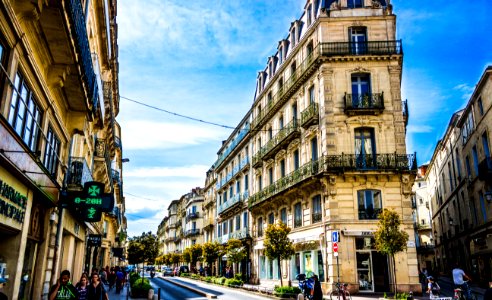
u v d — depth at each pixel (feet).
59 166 41.68
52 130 38.68
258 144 120.88
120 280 82.53
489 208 85.10
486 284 88.53
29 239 35.58
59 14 26.78
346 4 86.12
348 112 78.28
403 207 73.15
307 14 95.91
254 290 79.25
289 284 81.35
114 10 70.49
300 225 87.71
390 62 81.25
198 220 242.58
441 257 153.38
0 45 23.98
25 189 30.91
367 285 70.33
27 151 28.81
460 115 110.32
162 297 72.43
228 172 157.38
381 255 71.82
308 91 89.35
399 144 76.64
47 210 39.63
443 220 145.18
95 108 45.70
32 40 28.58
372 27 83.87
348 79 80.94
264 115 113.70
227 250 108.47
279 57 112.37
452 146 121.19
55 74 33.65
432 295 54.80
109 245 145.38
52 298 26.27
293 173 89.30
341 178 74.84
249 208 116.47
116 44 81.76
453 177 122.42
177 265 263.49
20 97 27.53
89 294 31.17
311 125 84.48
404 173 74.23
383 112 78.48
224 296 73.00
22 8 24.66
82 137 55.72
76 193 40.19
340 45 83.25
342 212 73.46
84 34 33.91
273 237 76.33
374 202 74.28
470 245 103.40
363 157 75.82
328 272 72.64
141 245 86.28
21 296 35.50
